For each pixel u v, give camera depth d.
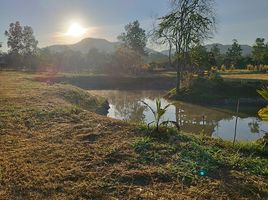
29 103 15.30
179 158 7.55
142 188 6.09
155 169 6.90
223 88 33.47
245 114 24.75
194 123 20.64
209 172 6.84
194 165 7.13
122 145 8.42
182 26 35.81
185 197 5.70
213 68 53.28
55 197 5.73
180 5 35.59
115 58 65.56
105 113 23.44
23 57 82.44
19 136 9.58
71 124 10.98
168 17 36.38
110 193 5.89
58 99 17.88
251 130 18.41
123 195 5.81
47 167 7.09
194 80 35.22
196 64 41.22
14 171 6.84
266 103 30.44
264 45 74.94
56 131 10.08
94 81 50.69
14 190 5.99
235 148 8.50
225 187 6.14
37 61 77.19
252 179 6.55
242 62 77.38
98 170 6.93
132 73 62.34
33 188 6.08
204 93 32.88
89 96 25.19
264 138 9.12
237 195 5.86
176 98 33.28
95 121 11.36
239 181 6.43
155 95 37.75
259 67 61.06
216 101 31.28
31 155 7.85
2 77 35.28
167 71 66.44
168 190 6.00
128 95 37.53
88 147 8.41
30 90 21.11
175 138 9.08
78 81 49.53
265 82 34.56
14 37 84.69
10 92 19.62
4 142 8.93
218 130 18.39
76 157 7.68
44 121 11.44
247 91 32.97
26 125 10.94
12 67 75.38
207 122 21.02
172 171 6.81
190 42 36.12
